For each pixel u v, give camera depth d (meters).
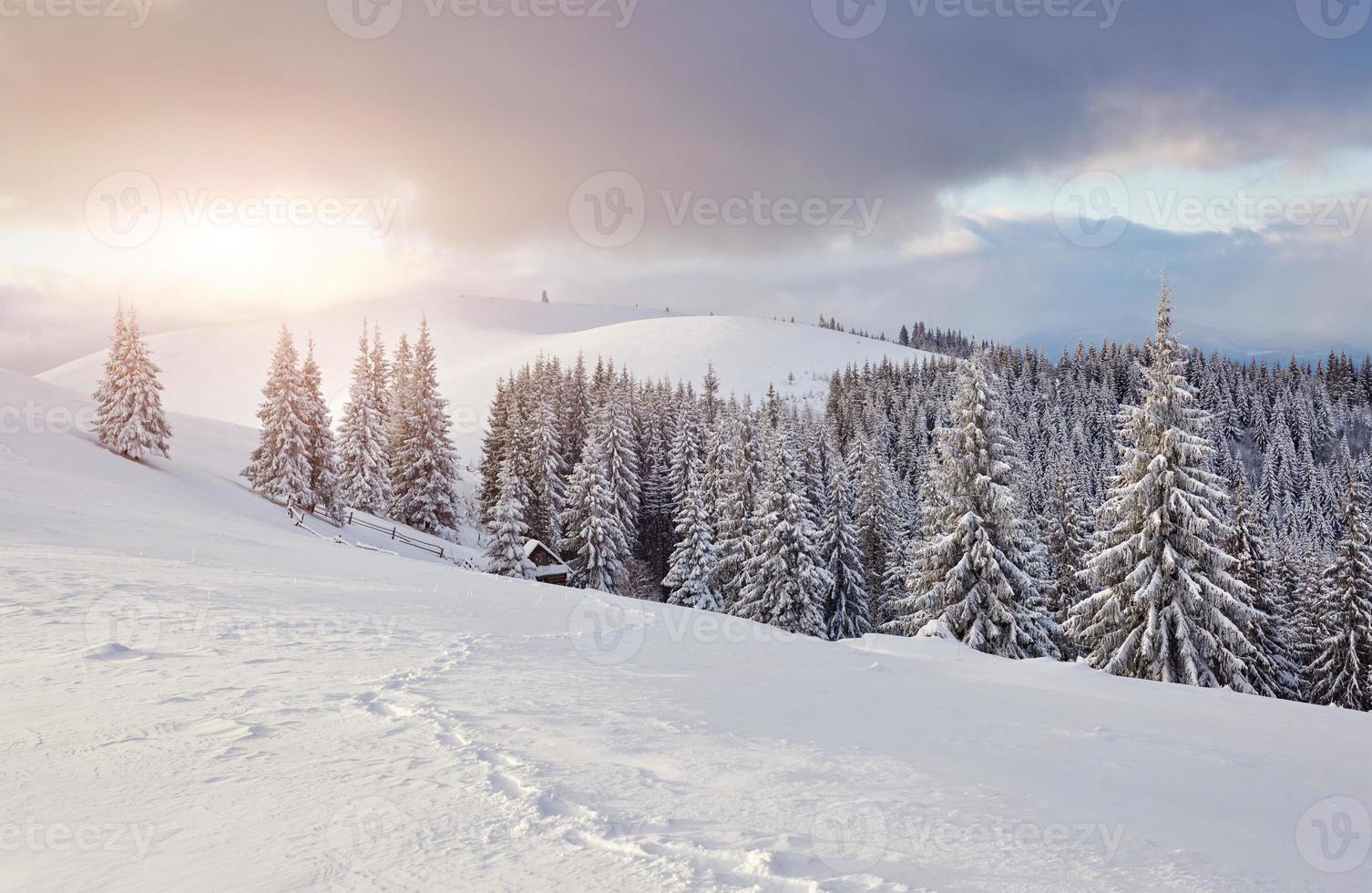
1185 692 9.45
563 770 3.23
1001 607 25.56
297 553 21.34
